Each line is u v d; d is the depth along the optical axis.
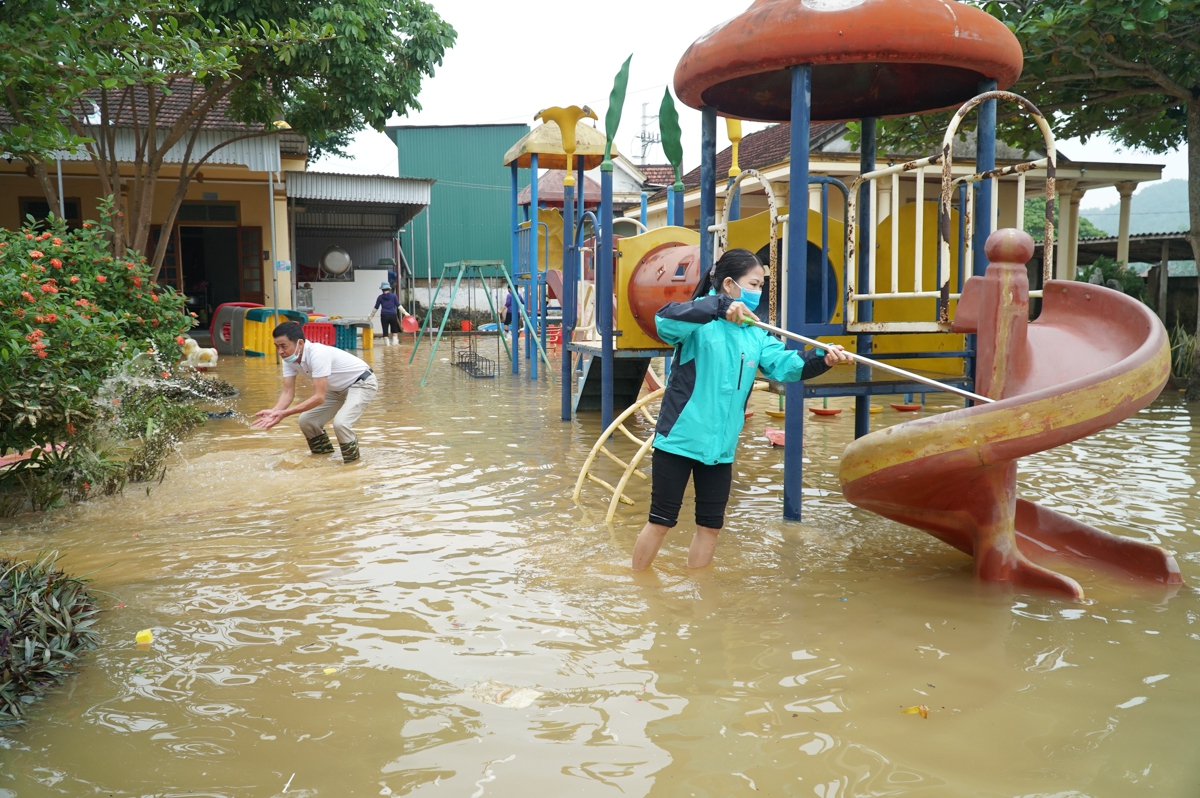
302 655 3.02
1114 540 4.02
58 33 5.06
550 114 9.30
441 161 30.67
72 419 5.03
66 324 5.07
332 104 13.04
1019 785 2.20
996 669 2.89
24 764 2.30
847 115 6.34
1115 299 3.79
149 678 2.83
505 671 2.88
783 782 2.21
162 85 5.83
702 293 4.12
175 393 9.16
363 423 8.56
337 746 2.40
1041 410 3.33
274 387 11.46
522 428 8.24
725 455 3.85
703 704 2.64
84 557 4.14
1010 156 15.52
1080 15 8.23
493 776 2.25
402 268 28.98
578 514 4.99
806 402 9.81
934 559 4.15
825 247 5.22
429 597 3.60
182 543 4.38
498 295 30.16
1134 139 12.54
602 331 7.43
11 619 3.00
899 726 2.51
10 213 18.03
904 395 10.42
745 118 6.46
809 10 4.50
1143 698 2.68
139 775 2.25
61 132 5.53
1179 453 6.68
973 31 4.53
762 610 3.46
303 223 25.00
